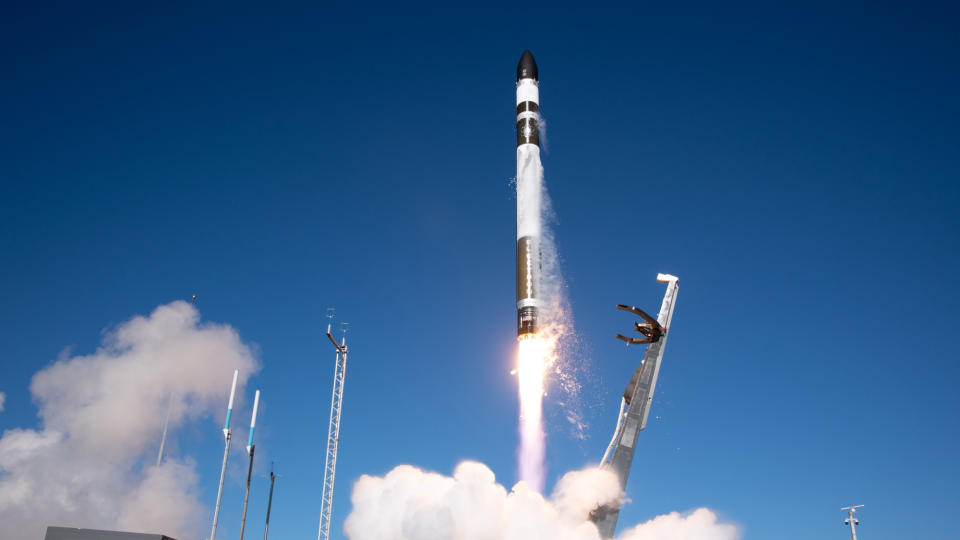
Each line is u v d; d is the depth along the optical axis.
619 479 42.56
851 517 69.25
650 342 44.56
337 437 71.81
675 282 45.91
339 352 73.56
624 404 44.47
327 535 69.38
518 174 53.12
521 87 55.34
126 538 49.41
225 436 60.88
